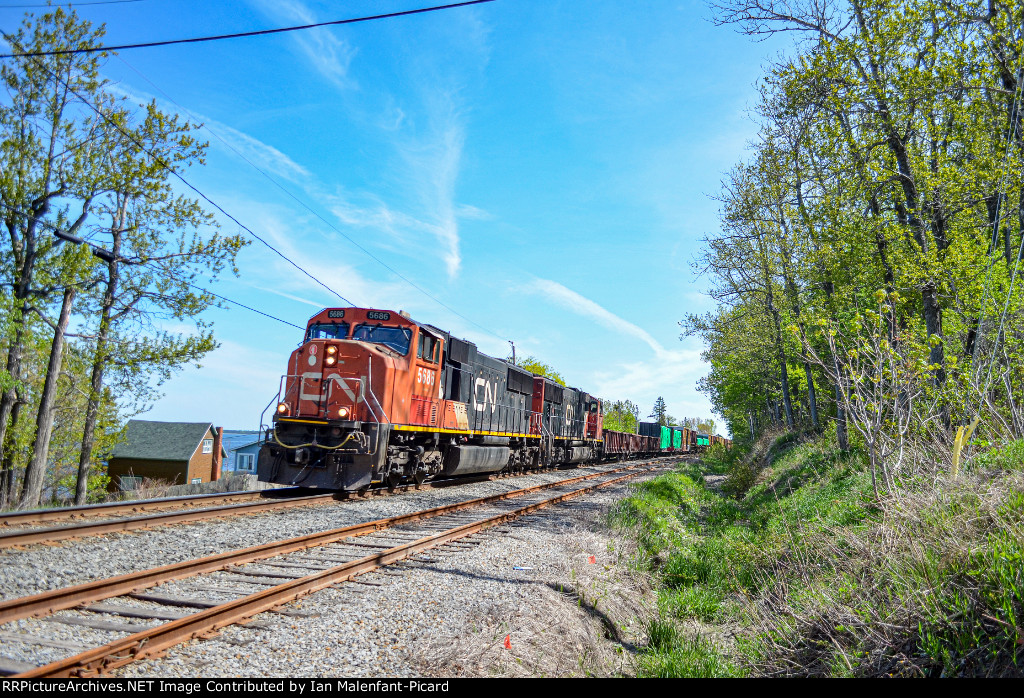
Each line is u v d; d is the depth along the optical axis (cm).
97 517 962
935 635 454
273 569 724
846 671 478
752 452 3694
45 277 1958
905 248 1422
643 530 1205
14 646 441
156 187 2066
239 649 470
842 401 757
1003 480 587
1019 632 392
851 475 1225
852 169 1511
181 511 962
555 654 555
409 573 730
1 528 810
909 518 602
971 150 1305
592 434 3450
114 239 2077
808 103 1459
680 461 4494
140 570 668
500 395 2089
